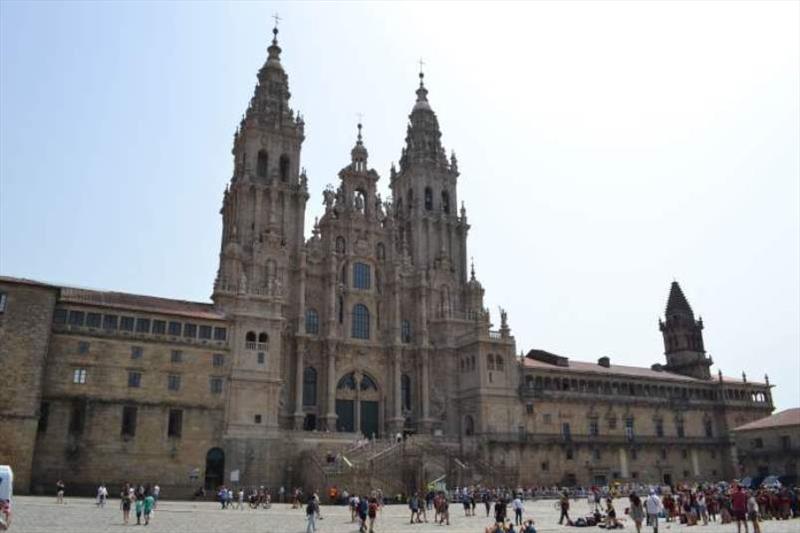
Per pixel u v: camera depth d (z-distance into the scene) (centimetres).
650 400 10800
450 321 10388
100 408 6825
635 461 10319
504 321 10012
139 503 4209
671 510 4725
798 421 9875
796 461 9812
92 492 6581
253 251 9175
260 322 8006
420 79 12694
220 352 7656
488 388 9531
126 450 6850
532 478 9331
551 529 4225
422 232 10988
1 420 6153
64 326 6862
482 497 7138
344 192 10519
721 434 11406
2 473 4031
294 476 7738
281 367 8956
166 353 7331
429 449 7988
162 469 6981
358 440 8238
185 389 7338
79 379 6806
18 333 6425
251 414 7656
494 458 9088
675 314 13025
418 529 4297
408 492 7425
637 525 3594
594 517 4562
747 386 11925
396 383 9644
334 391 9250
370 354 9781
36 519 4147
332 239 10019
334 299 9662
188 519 4625
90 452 6675
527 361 10425
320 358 9412
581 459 9825
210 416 7400
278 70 10669
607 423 10325
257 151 9906
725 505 4609
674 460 10681
